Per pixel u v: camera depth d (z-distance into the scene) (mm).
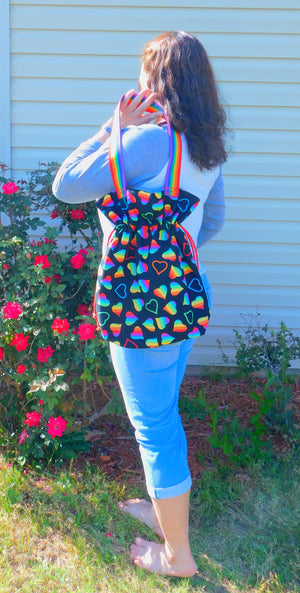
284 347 3584
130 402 2082
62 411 3047
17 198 3137
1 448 3092
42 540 2494
